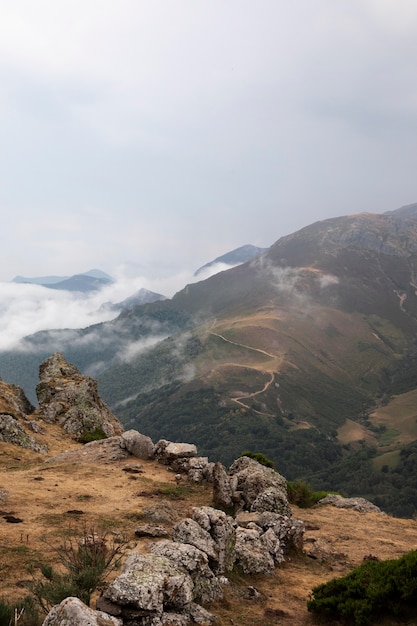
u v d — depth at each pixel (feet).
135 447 125.59
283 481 90.53
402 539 85.46
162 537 63.57
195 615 41.75
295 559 69.36
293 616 48.65
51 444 151.64
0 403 167.94
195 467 108.27
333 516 102.12
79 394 192.75
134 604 37.35
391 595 46.62
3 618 34.53
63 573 47.57
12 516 67.87
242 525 71.56
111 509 76.89
